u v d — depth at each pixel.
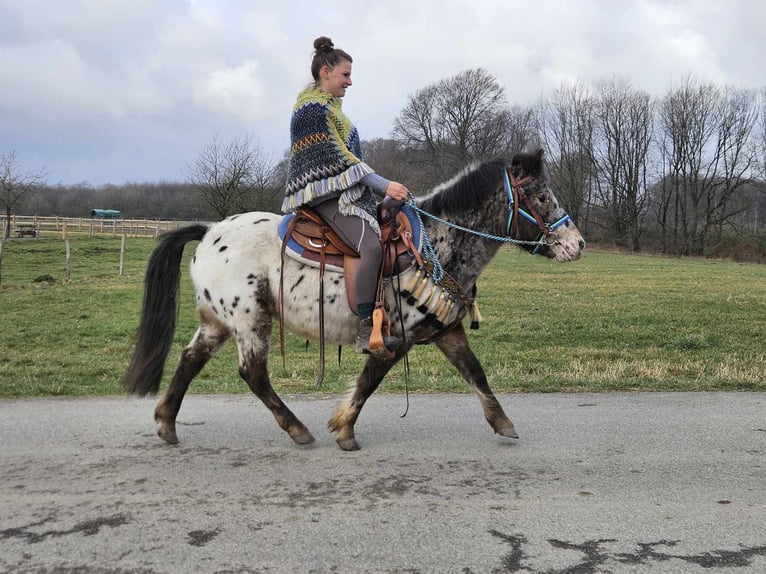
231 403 6.36
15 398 6.61
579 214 54.16
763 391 6.86
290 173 4.66
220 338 5.00
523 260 31.80
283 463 4.52
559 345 10.89
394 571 3.05
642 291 19.28
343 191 4.48
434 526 3.50
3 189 40.44
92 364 9.06
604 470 4.37
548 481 4.16
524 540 3.35
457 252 4.75
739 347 10.48
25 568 3.08
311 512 3.68
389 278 4.52
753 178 47.25
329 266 4.55
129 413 5.96
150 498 3.89
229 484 4.11
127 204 72.00
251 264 4.73
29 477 4.25
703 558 3.17
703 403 6.29
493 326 12.84
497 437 5.13
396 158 50.28
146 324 5.01
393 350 4.48
